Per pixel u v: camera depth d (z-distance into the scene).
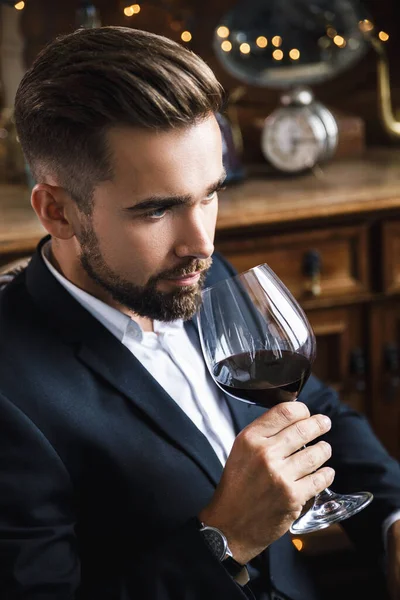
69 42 1.07
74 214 1.12
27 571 1.02
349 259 2.18
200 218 1.08
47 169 1.11
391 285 2.21
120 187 1.04
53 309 1.18
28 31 2.35
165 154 1.03
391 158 2.51
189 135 1.03
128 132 1.02
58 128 1.06
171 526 1.13
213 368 1.09
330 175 2.35
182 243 1.08
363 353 2.27
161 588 1.06
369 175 2.32
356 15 2.59
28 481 1.05
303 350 1.08
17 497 1.04
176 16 2.46
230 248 2.07
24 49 2.36
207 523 1.07
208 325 1.08
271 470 1.02
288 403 1.06
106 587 1.08
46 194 1.12
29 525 1.04
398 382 2.30
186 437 1.16
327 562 1.50
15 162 2.32
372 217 2.14
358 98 2.66
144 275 1.09
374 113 2.65
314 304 2.17
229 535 1.06
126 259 1.09
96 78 1.03
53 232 1.14
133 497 1.13
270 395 1.09
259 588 1.21
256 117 2.59
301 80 2.62
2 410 1.06
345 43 2.60
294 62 2.60
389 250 2.19
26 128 1.10
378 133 2.66
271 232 2.09
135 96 1.01
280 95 2.61
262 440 1.04
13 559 1.02
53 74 1.06
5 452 1.05
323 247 2.15
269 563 1.21
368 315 2.24
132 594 1.07
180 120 1.02
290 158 2.32
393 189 2.16
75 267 1.20
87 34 1.07
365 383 2.30
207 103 1.04
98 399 1.14
